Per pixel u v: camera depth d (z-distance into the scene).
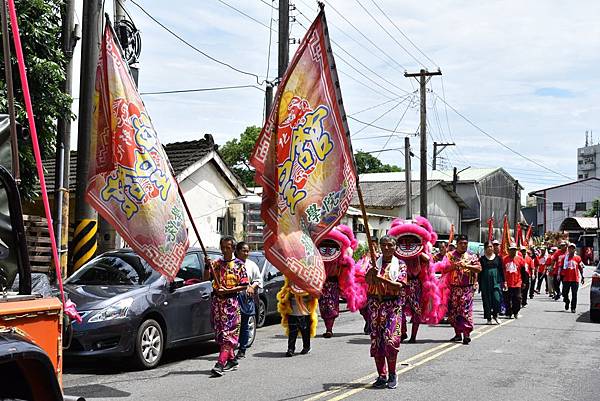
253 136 46.78
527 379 9.04
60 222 12.01
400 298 8.50
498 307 15.32
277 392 8.21
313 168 7.07
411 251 12.12
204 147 22.34
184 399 7.82
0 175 3.62
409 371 9.55
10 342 3.24
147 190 8.02
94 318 8.98
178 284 10.19
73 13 12.70
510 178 62.59
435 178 54.91
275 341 12.72
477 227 56.56
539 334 13.62
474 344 12.15
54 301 3.76
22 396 3.49
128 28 13.41
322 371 9.59
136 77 13.64
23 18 11.35
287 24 18.70
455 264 12.20
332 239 13.04
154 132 8.23
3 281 3.74
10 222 3.72
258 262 15.09
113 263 10.47
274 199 6.98
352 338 13.10
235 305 9.30
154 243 8.03
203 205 22.27
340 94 7.12
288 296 10.91
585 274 43.06
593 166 113.50
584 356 10.93
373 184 49.03
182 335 10.26
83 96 12.09
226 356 9.23
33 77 11.50
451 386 8.59
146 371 9.55
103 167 8.03
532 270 23.62
